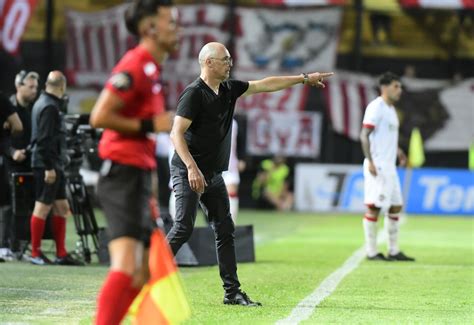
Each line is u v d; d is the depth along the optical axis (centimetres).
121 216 2095
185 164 2958
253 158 10000
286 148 9944
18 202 4453
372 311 3066
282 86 3117
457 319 2914
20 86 4466
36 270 4081
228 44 9869
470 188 9494
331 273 4222
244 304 3120
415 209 9550
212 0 9862
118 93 2044
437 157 10219
